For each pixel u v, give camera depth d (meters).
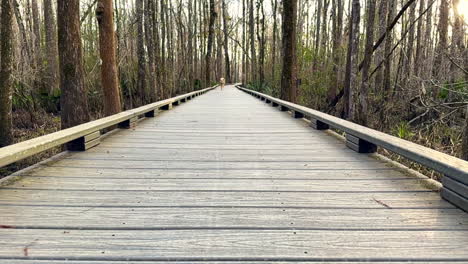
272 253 1.87
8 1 8.16
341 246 1.94
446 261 1.79
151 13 16.73
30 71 13.66
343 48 17.38
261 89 24.53
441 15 11.38
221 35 47.03
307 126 6.65
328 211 2.43
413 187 2.91
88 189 2.84
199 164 3.71
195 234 2.08
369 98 12.38
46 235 2.04
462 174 2.28
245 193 2.80
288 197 2.71
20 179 3.07
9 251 1.86
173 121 7.37
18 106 13.16
